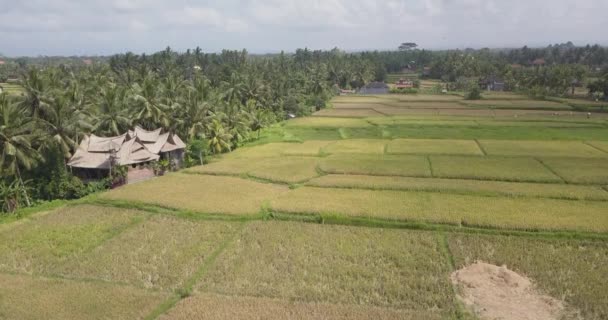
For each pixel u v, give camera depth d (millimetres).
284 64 173625
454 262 29688
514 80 162375
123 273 28703
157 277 28094
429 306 24719
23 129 44875
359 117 104250
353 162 57906
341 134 84938
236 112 78812
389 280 27469
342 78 176875
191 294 26062
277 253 31391
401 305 24797
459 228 35156
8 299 25328
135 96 64875
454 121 92125
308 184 48188
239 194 44781
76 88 60812
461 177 49938
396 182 47656
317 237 34062
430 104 125188
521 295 25531
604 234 33000
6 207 43688
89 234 35281
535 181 47594
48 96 51500
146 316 23719
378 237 33938
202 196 43969
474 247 31734
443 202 40875
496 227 34719
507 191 43500
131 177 53406
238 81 105750
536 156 59469
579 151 62594
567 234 33281
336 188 46688
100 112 61344
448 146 68438
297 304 24688
